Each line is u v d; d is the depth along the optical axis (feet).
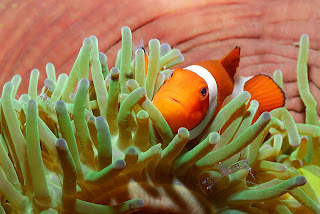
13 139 1.12
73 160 1.06
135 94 1.12
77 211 1.09
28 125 1.06
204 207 1.18
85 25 1.53
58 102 1.07
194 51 1.61
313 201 1.22
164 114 1.14
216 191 1.18
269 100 1.30
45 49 1.50
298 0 1.57
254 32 1.60
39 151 1.07
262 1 1.63
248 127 1.16
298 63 1.45
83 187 1.13
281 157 1.33
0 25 1.51
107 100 1.17
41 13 1.53
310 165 1.36
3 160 1.12
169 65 1.36
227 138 1.19
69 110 1.20
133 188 1.15
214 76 1.19
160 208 1.16
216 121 1.19
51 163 1.16
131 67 1.26
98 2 1.56
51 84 1.27
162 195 1.16
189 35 1.60
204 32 1.60
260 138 1.21
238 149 1.12
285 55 1.57
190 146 1.22
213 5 1.62
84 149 1.13
